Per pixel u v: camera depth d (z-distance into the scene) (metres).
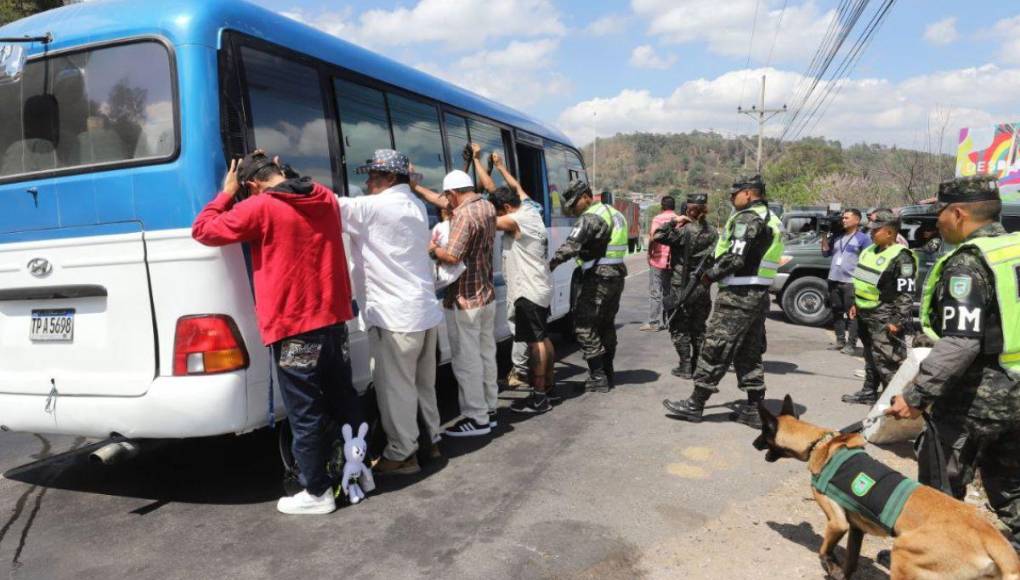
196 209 3.38
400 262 4.11
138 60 3.51
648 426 5.44
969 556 2.38
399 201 4.09
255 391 3.57
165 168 3.42
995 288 2.78
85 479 4.34
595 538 3.50
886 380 5.95
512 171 7.12
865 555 3.33
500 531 3.58
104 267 3.56
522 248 5.61
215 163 3.43
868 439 5.04
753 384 5.43
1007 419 2.85
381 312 4.11
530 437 5.16
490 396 5.27
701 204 7.05
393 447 4.32
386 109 4.96
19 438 5.23
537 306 5.66
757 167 37.50
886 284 5.83
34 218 3.73
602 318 6.41
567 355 8.42
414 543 3.44
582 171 9.89
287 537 3.51
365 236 4.07
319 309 3.57
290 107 3.97
